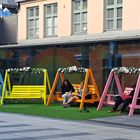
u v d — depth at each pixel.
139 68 20.25
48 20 31.81
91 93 21.28
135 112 19.27
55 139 12.07
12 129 14.00
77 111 19.70
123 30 26.30
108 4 27.61
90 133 13.38
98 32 27.83
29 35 33.34
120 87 19.73
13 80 26.38
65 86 22.30
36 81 26.27
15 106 22.48
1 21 35.66
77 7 29.66
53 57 25.97
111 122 16.19
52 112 19.31
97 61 23.64
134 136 12.93
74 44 24.69
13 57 28.17
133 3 25.81
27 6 33.44
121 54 22.52
